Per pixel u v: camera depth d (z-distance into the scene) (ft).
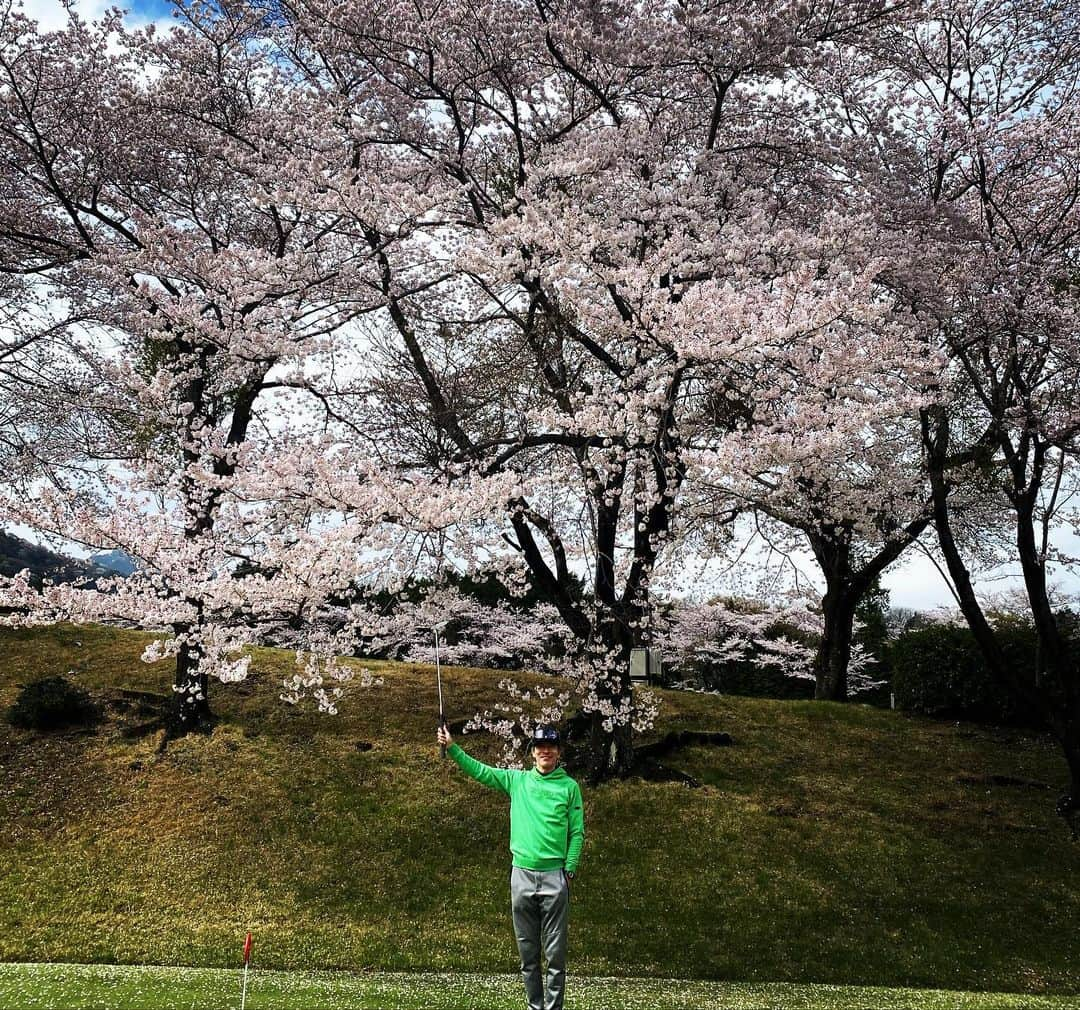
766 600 62.90
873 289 32.83
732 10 36.11
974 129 35.99
